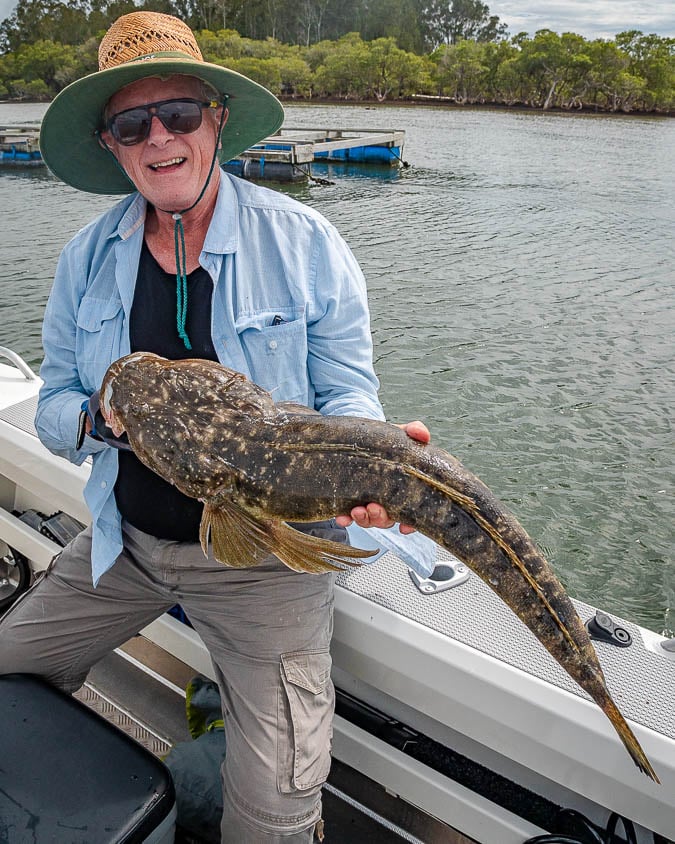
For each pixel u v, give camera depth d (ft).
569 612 4.80
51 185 78.48
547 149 115.96
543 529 22.50
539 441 27.48
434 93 261.65
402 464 4.95
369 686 8.09
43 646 7.61
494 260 53.06
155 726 9.22
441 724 7.66
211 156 6.93
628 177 90.48
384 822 7.74
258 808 6.15
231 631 6.96
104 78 6.58
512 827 6.82
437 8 355.36
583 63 218.59
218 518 5.54
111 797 5.82
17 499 11.22
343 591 7.70
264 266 7.11
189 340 7.12
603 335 38.22
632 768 6.02
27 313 40.04
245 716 6.52
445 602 7.55
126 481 7.29
